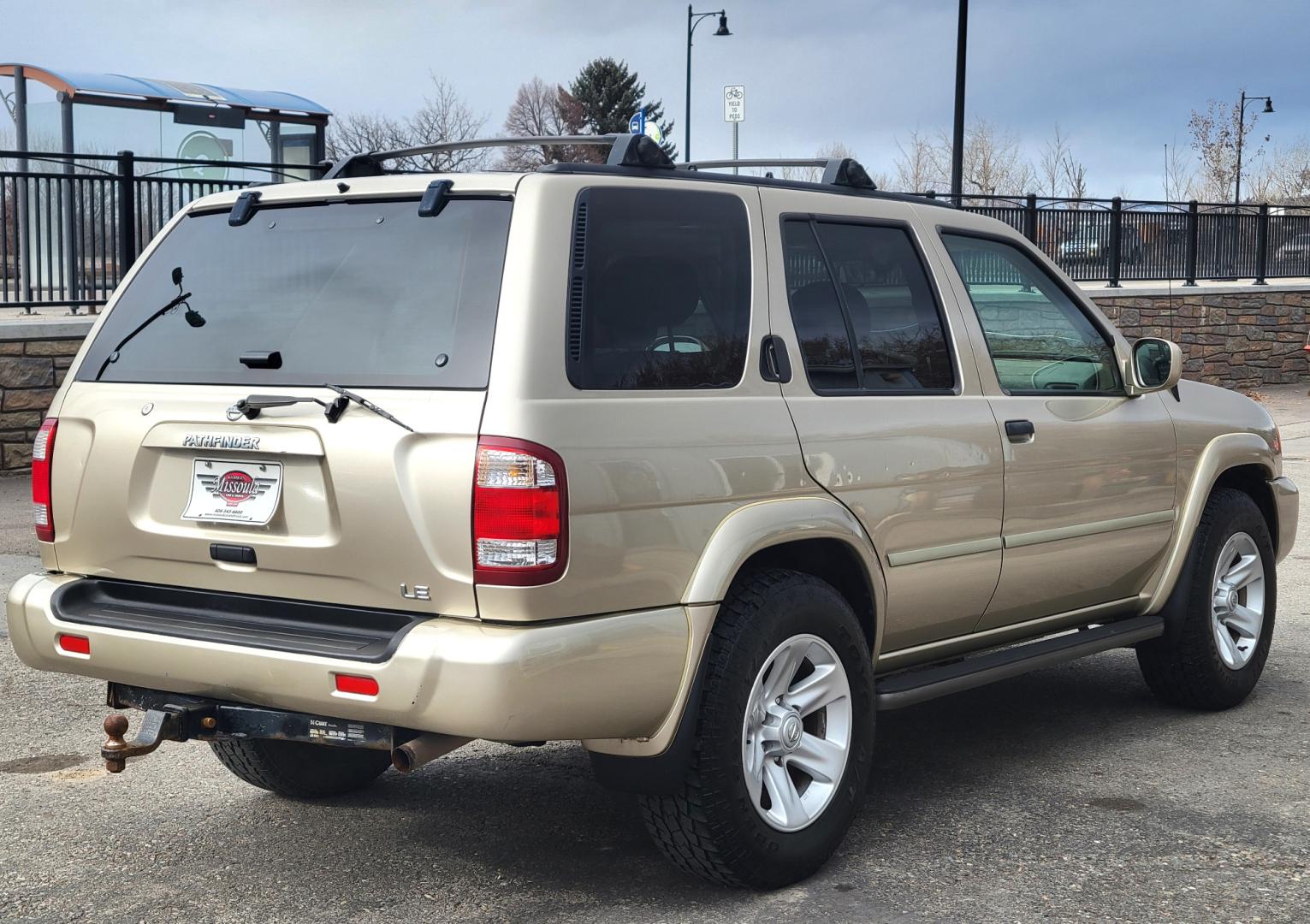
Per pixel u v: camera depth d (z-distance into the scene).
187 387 3.76
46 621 3.83
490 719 3.22
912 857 4.09
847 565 4.19
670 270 3.76
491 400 3.31
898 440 4.25
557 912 3.70
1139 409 5.29
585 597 3.37
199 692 3.64
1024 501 4.71
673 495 3.57
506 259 3.46
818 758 3.96
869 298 4.38
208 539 3.65
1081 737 5.37
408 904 3.76
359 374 3.53
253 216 3.98
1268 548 5.83
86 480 3.86
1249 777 4.86
